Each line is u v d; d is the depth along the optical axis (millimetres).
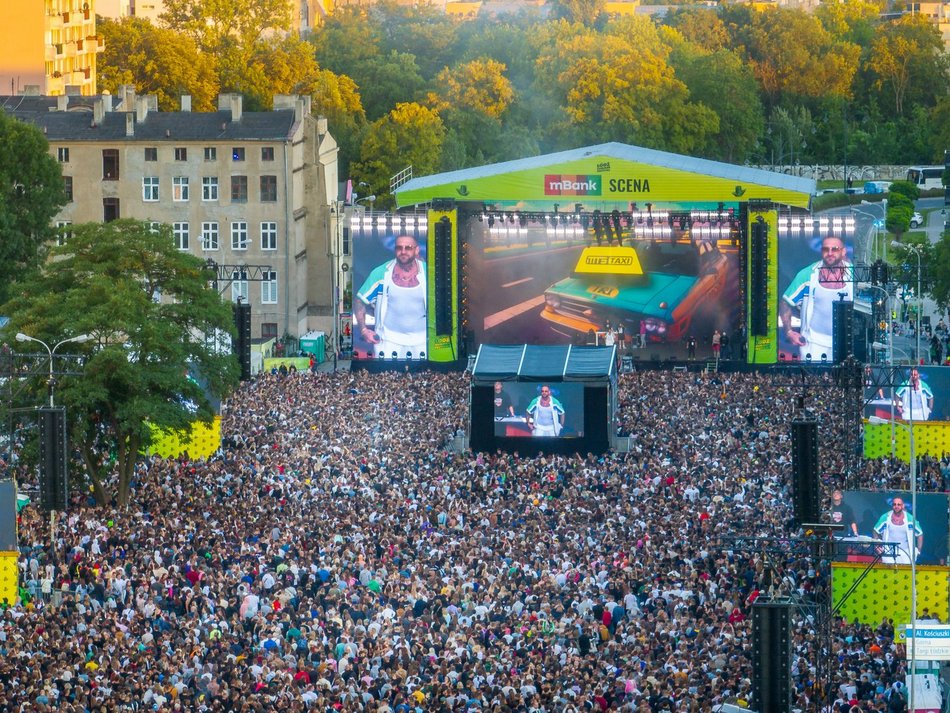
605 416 121562
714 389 136500
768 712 54094
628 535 89688
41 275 113438
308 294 189250
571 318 165375
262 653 70812
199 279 115062
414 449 114312
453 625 74062
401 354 166875
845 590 81500
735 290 163375
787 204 162375
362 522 92688
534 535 89688
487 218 165125
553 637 72688
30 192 161000
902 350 163125
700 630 72438
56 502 72938
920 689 66250
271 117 185125
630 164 163625
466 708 64062
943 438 110750
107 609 77500
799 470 67188
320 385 140000
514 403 122375
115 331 106688
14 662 68188
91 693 65688
